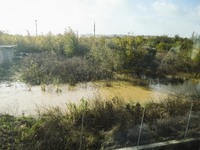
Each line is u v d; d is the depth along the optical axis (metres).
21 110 7.76
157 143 5.57
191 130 6.21
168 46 21.02
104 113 6.44
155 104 7.82
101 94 10.02
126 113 6.54
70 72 12.52
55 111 6.62
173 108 7.31
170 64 16.09
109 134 5.75
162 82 12.88
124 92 10.54
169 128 6.24
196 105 7.84
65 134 5.55
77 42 17.17
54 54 16.33
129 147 5.35
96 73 12.71
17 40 19.61
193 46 17.05
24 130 5.63
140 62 14.53
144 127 6.11
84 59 15.06
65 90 10.35
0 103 8.45
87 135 5.75
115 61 14.02
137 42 14.95
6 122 6.07
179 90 11.21
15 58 16.42
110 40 16.47
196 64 15.88
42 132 5.36
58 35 20.97
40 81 11.45
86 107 6.57
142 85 11.96
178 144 5.68
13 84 11.05
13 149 4.97
